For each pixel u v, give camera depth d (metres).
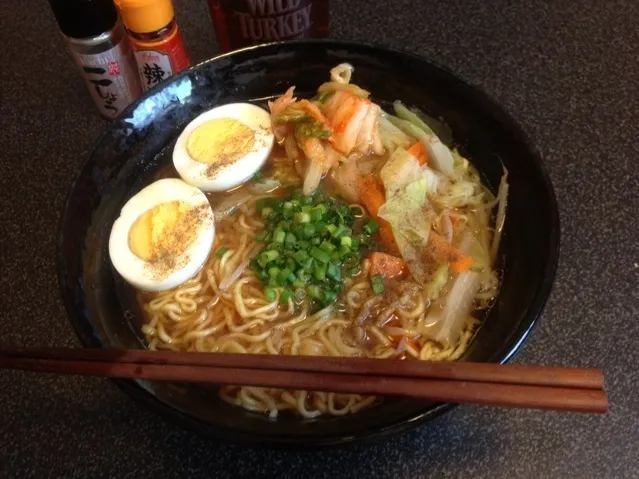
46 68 0.40
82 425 0.27
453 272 0.28
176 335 0.29
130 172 0.32
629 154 0.33
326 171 0.32
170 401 0.23
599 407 0.19
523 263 0.27
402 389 0.21
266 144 0.33
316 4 0.34
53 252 0.32
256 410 0.26
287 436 0.22
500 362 0.22
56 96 0.38
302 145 0.31
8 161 0.36
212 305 0.30
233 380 0.22
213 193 0.33
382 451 0.26
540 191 0.26
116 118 0.31
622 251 0.30
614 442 0.25
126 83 0.35
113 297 0.29
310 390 0.22
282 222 0.30
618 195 0.32
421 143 0.31
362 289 0.29
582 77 0.37
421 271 0.29
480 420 0.26
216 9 0.34
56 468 0.26
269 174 0.33
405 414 0.22
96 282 0.28
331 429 0.23
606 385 0.27
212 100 0.34
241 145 0.32
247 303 0.29
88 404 0.27
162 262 0.29
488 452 0.25
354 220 0.31
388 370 0.21
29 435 0.27
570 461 0.25
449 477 0.25
